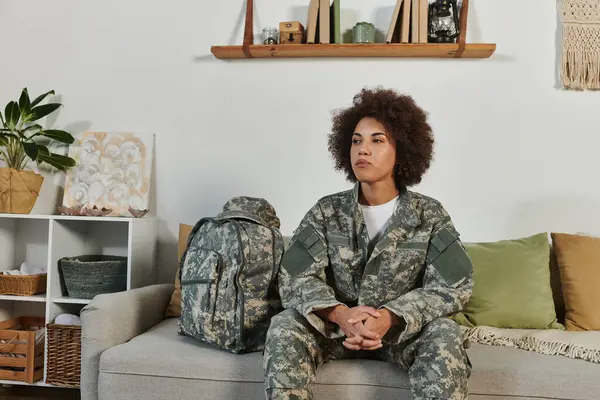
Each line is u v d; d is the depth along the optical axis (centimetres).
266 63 273
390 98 177
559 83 259
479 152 261
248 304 185
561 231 257
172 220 278
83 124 284
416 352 156
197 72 278
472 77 262
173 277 277
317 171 270
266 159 273
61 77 285
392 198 180
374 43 258
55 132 267
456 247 170
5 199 258
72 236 266
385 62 266
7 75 288
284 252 185
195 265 196
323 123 270
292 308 169
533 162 259
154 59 280
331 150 194
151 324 220
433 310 159
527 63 260
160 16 280
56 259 254
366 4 269
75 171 280
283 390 146
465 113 262
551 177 258
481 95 262
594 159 257
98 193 277
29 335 241
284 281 175
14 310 284
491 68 261
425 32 254
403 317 152
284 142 272
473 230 261
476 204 261
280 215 271
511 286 214
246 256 187
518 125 260
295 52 264
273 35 267
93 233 279
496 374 166
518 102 260
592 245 218
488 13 262
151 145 278
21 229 284
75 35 285
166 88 279
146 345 185
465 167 262
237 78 275
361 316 152
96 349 187
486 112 261
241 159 274
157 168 279
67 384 235
